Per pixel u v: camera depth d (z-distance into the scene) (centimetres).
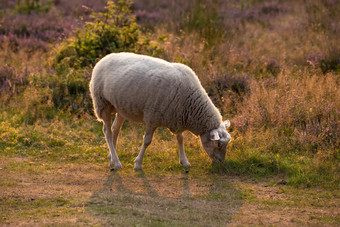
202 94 837
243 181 854
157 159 970
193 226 618
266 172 893
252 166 909
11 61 1655
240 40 1811
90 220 629
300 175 851
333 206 722
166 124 838
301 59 1575
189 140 1054
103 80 878
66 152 1017
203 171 905
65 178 853
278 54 1664
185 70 838
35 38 1970
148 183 836
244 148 995
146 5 2670
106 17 1545
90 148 1034
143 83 812
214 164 901
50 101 1257
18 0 2645
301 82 1293
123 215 655
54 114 1238
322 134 986
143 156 984
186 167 927
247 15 2336
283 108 1115
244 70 1502
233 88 1339
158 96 803
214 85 1323
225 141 838
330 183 820
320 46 1656
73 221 625
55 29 2123
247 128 1087
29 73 1448
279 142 1010
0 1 2803
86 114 1220
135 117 869
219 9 2275
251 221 649
